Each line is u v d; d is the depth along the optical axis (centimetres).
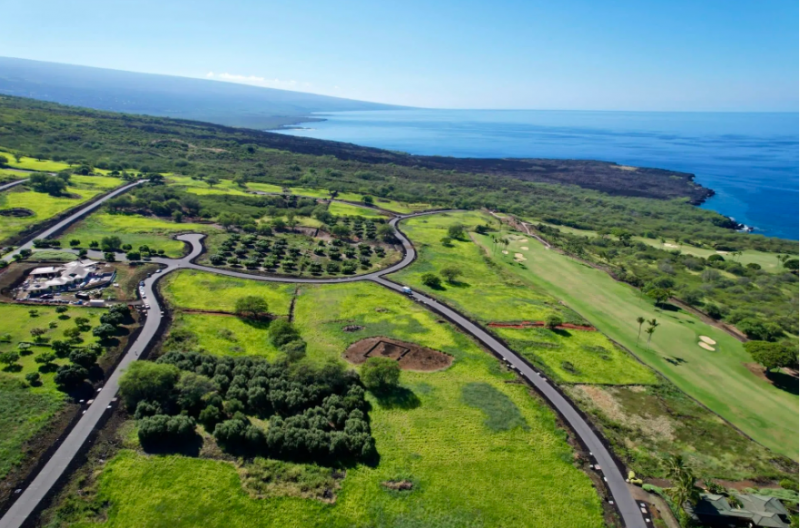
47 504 5762
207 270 13862
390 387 8862
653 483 7088
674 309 14350
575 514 6425
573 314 13138
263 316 11375
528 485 6869
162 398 7531
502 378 9581
